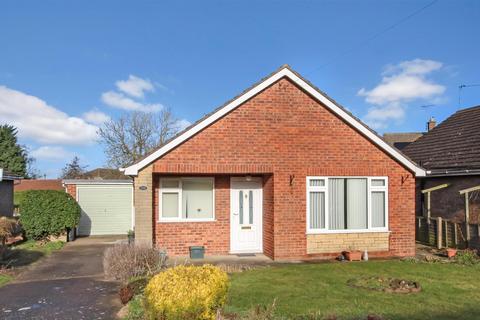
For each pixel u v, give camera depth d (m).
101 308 8.84
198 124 13.77
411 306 8.36
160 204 14.78
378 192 15.10
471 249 15.29
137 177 13.64
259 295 9.17
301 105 14.48
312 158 14.50
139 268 11.43
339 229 14.68
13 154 51.09
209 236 15.05
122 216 22.89
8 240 17.44
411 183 15.27
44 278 11.88
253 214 15.46
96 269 13.12
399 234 15.09
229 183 15.28
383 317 7.55
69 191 22.52
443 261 13.58
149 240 12.97
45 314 8.48
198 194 15.14
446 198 18.48
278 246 14.12
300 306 8.32
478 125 20.00
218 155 13.98
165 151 13.63
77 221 19.53
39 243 18.08
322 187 14.60
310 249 14.38
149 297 6.05
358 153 14.85
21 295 9.93
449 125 22.75
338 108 14.60
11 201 23.33
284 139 14.35
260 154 14.19
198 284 6.01
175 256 14.70
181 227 14.84
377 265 12.80
